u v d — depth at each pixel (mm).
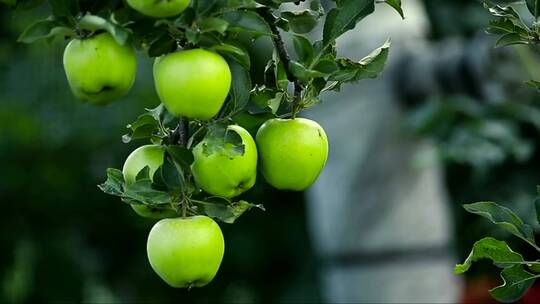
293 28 4066
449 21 10414
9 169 12961
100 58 3672
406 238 9266
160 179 3859
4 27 13016
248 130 4172
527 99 9375
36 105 12828
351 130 9266
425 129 8992
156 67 3777
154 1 3527
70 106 12812
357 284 9273
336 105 9273
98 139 12797
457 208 10227
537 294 9211
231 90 3900
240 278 13445
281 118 4188
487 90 9328
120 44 3535
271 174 4129
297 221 13133
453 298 9344
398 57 9305
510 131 9273
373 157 9258
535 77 9219
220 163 3928
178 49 3795
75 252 13477
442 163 9258
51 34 3684
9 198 13133
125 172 4035
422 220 9289
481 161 9094
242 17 3709
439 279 9273
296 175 4121
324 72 3891
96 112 12750
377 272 9266
